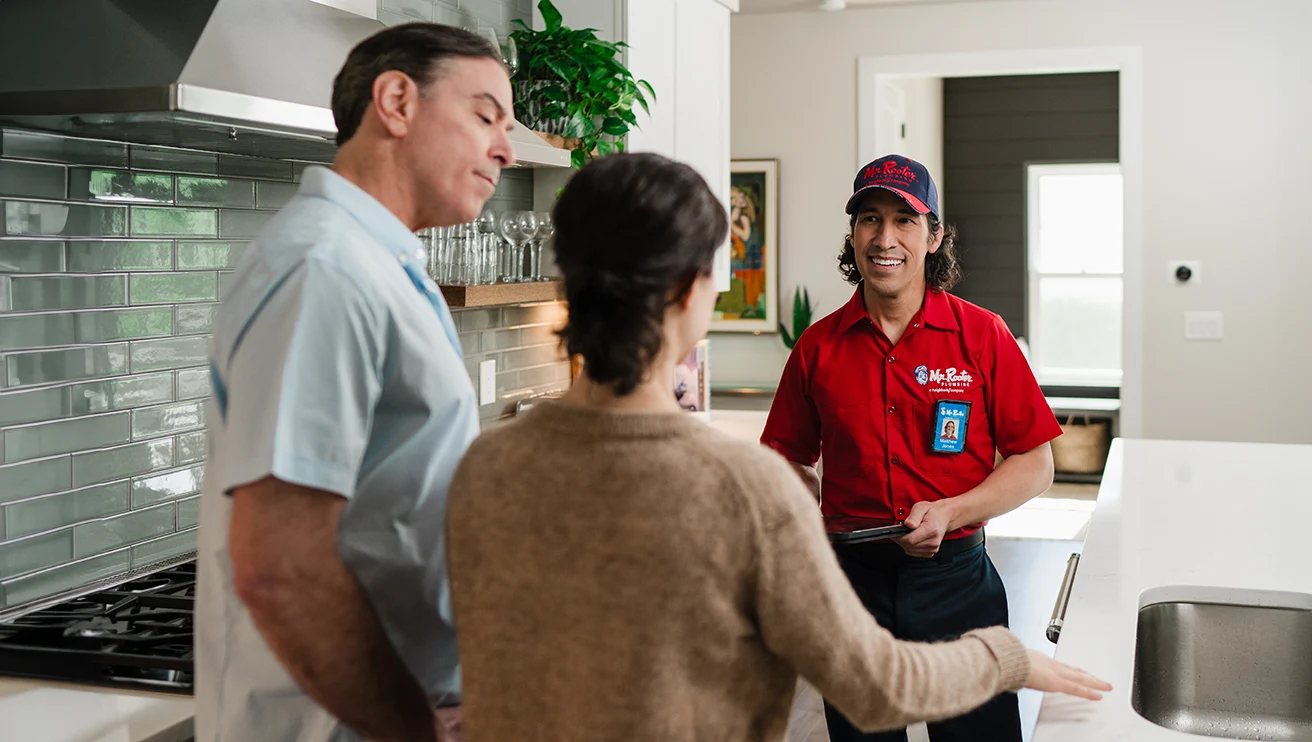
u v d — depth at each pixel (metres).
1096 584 1.89
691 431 1.00
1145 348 5.95
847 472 2.34
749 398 6.39
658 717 0.95
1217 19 5.72
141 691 1.69
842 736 2.26
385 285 1.29
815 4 6.18
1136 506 2.51
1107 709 1.33
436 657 1.45
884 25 6.16
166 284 2.18
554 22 3.14
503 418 3.36
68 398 1.99
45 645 1.77
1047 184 8.91
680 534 0.95
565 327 1.05
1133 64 5.83
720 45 4.23
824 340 2.38
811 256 6.39
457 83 1.41
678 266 1.00
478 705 1.03
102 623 1.84
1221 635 1.85
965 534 2.23
